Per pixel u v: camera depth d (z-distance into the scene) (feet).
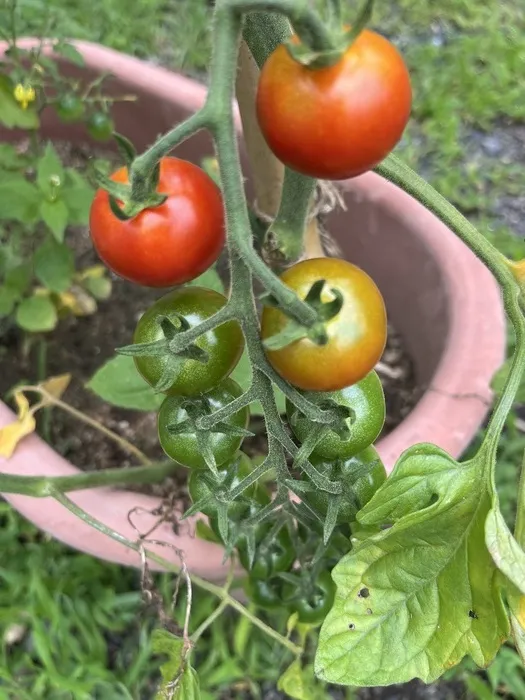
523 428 1.11
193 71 1.47
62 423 1.00
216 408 0.49
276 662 0.93
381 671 0.47
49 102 0.99
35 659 0.94
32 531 1.00
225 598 0.65
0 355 1.06
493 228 1.32
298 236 0.58
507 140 1.46
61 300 1.05
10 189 0.87
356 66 0.34
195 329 0.38
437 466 0.46
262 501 0.62
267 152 0.71
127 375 0.82
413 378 1.01
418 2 1.63
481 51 1.55
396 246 0.97
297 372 0.38
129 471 0.76
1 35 0.98
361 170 0.37
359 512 0.46
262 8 0.31
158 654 0.95
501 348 0.83
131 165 0.36
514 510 1.03
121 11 1.50
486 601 0.46
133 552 0.76
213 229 0.43
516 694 0.91
